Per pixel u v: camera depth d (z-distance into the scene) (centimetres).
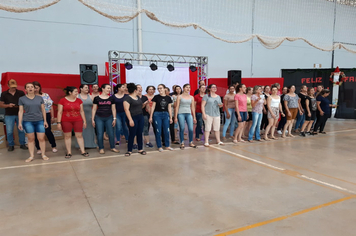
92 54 897
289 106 634
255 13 809
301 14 894
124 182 332
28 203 271
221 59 1134
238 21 788
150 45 990
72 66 870
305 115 666
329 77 999
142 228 219
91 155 478
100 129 479
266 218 236
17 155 484
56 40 838
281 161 432
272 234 208
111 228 220
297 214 243
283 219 234
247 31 805
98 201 275
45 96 495
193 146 536
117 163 421
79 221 232
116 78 849
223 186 317
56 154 488
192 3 668
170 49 1027
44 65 826
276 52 1262
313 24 917
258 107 580
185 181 334
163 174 363
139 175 360
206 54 1099
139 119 469
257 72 1229
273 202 270
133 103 455
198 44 1078
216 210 252
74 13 858
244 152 493
